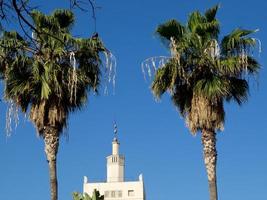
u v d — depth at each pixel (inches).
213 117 956.6
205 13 1017.5
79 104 987.9
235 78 976.9
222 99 970.1
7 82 942.4
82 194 929.5
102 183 4188.0
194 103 968.3
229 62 954.1
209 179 948.0
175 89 986.7
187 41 976.9
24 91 944.3
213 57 962.1
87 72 965.8
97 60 948.6
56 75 922.7
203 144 962.7
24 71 938.7
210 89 954.1
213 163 952.9
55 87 935.0
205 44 976.9
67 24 999.6
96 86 976.3
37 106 969.5
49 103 967.0
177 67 963.3
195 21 1013.8
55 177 957.2
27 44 360.2
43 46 364.8
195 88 968.3
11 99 955.3
